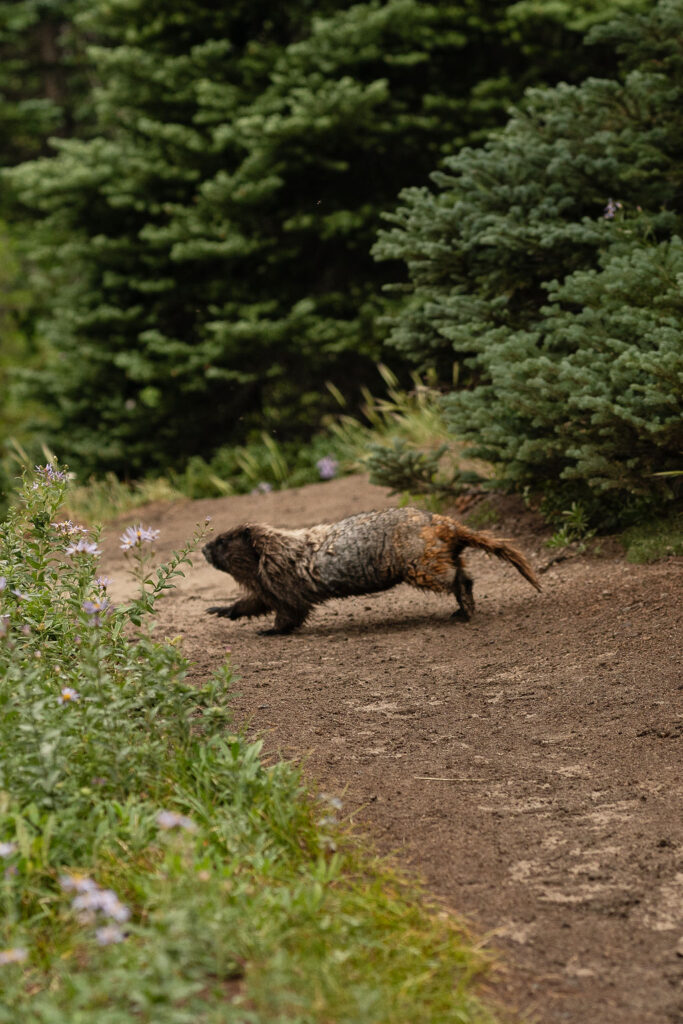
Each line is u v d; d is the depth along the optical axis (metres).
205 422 30.36
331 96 26.02
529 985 6.27
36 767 7.09
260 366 29.33
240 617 14.49
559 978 6.34
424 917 6.79
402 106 27.81
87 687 8.00
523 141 16.95
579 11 26.77
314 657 12.80
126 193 29.09
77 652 9.39
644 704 10.26
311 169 28.70
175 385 29.30
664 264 14.29
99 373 29.80
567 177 16.59
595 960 6.51
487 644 12.60
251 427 30.48
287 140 27.05
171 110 30.03
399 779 9.06
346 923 6.46
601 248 15.72
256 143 27.12
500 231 16.05
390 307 27.36
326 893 6.74
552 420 14.54
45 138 48.50
